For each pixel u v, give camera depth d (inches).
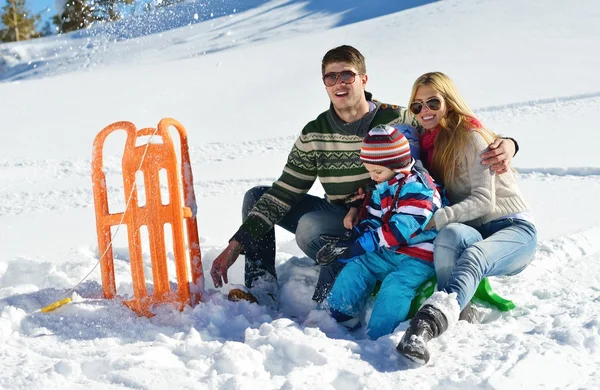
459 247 120.6
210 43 1780.3
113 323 126.1
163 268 130.8
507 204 130.6
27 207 323.3
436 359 103.7
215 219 255.1
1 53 1950.1
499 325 119.3
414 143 137.0
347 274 129.2
